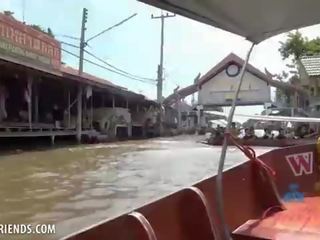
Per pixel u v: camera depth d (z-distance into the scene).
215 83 46.31
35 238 5.71
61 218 6.84
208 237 3.37
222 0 2.75
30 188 9.77
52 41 23.11
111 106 37.34
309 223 4.23
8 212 7.25
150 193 9.03
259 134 27.81
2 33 18.34
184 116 54.22
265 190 4.82
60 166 14.30
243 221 4.36
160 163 15.33
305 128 26.52
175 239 3.29
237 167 4.49
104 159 16.81
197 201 3.45
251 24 3.37
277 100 44.00
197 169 13.44
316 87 26.70
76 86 28.19
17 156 17.52
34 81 24.23
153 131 41.81
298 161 5.84
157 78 44.34
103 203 7.98
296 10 3.11
